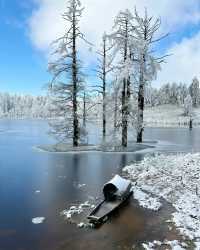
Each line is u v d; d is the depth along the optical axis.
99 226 8.16
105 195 10.26
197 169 14.23
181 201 10.26
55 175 14.42
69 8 23.39
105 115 26.75
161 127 84.00
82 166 16.78
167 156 19.16
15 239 7.30
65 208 9.52
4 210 9.31
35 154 21.61
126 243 7.12
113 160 18.84
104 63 27.31
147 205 9.90
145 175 13.97
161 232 7.77
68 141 31.17
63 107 24.64
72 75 24.23
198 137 41.31
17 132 49.12
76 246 6.97
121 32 24.11
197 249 6.79
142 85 26.33
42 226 8.08
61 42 23.59
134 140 31.83
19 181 13.14
